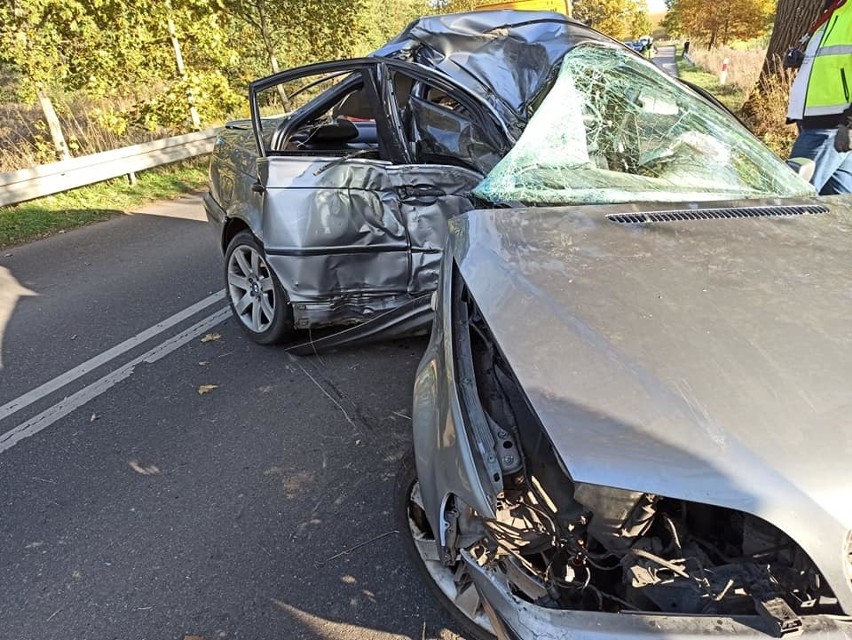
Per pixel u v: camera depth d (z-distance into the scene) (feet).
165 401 11.28
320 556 7.72
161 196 29.43
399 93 11.69
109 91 32.45
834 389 4.31
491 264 6.03
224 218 13.42
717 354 4.62
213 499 8.75
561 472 4.82
